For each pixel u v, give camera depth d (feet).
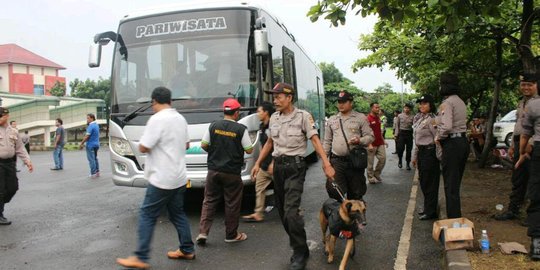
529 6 27.81
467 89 49.52
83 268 16.92
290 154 16.44
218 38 25.03
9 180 24.25
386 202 28.45
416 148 23.58
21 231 22.49
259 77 24.52
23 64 166.91
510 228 20.06
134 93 25.29
